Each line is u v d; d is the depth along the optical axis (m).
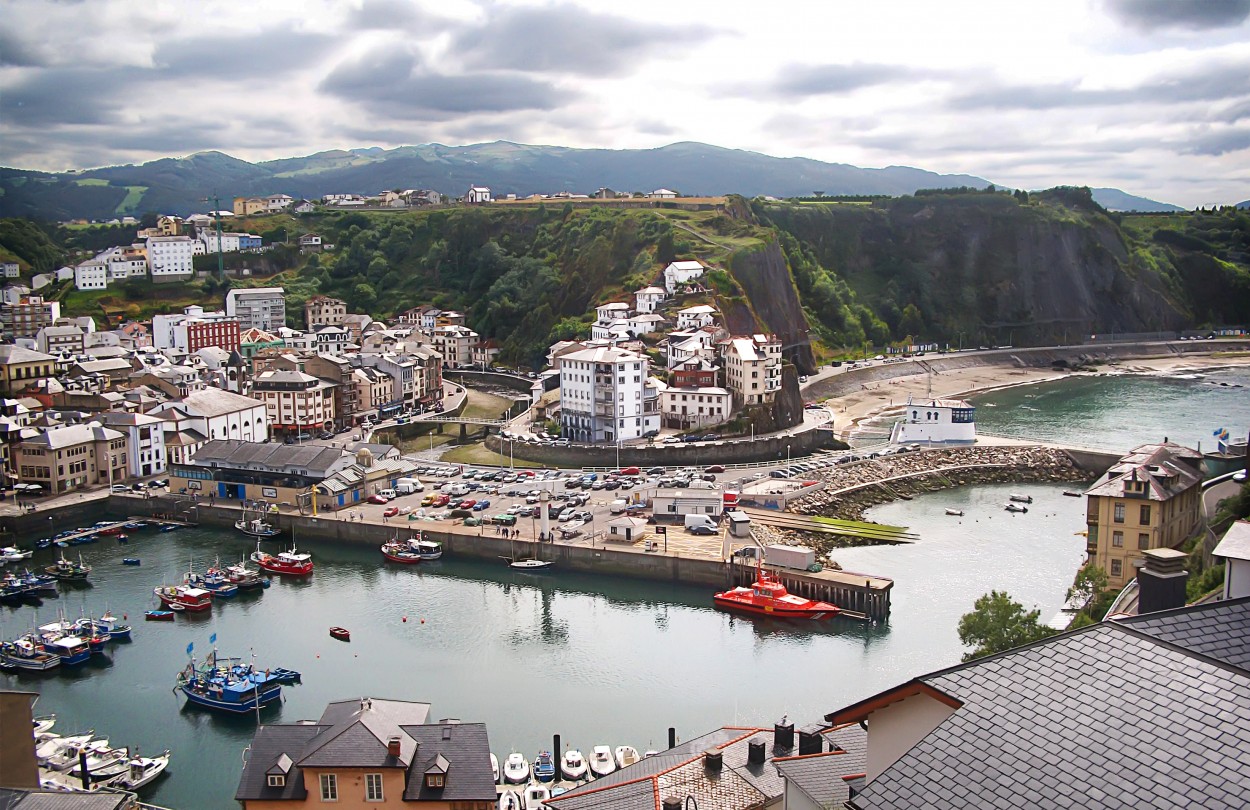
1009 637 96.56
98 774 100.19
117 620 151.12
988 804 29.66
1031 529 192.50
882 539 182.00
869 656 134.50
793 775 51.47
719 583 165.00
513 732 113.19
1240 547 73.25
